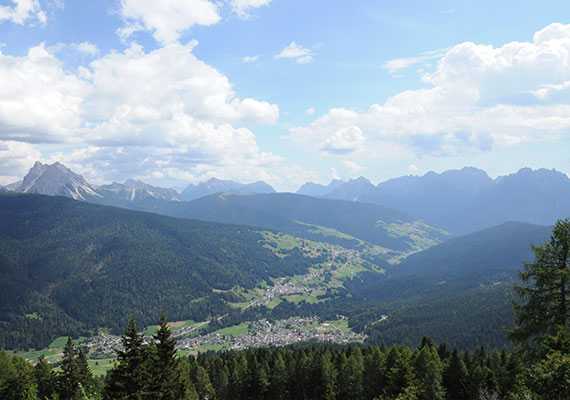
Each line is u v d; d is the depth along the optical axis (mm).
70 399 72938
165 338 47469
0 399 77125
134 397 43844
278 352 122625
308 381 107500
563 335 26594
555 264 31234
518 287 32781
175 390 47531
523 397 24922
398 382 58312
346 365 98938
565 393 22672
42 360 95875
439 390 71812
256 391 107750
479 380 78312
